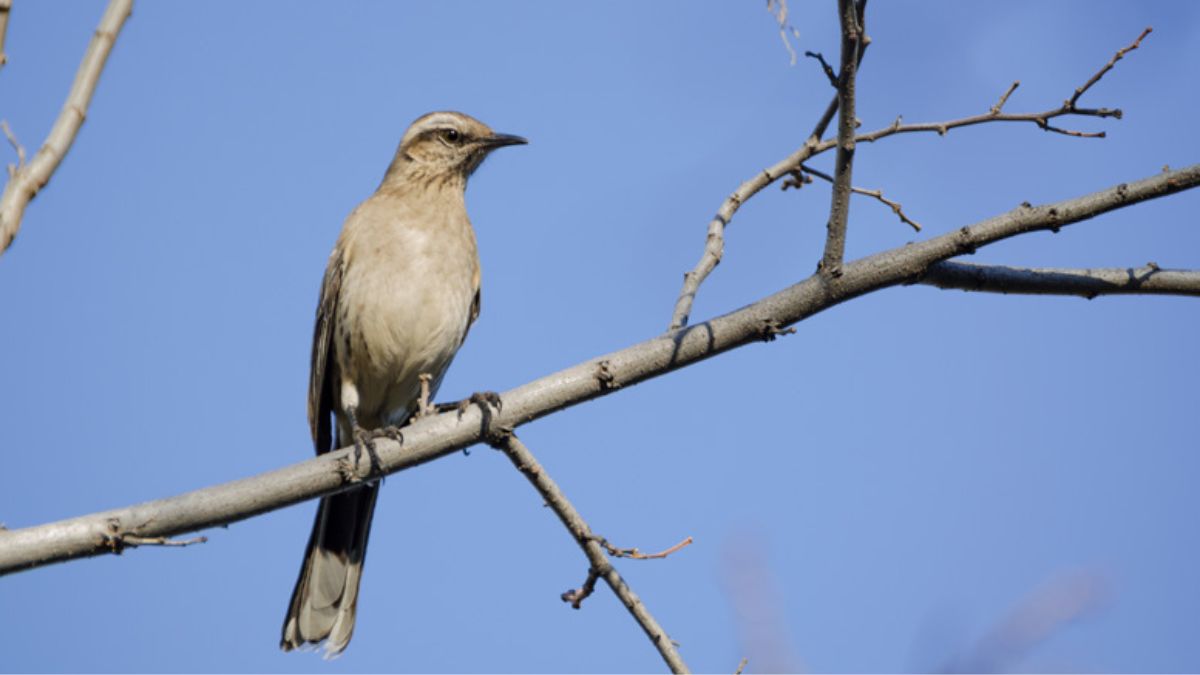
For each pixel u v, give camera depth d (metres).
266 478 9.53
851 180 9.68
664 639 10.22
